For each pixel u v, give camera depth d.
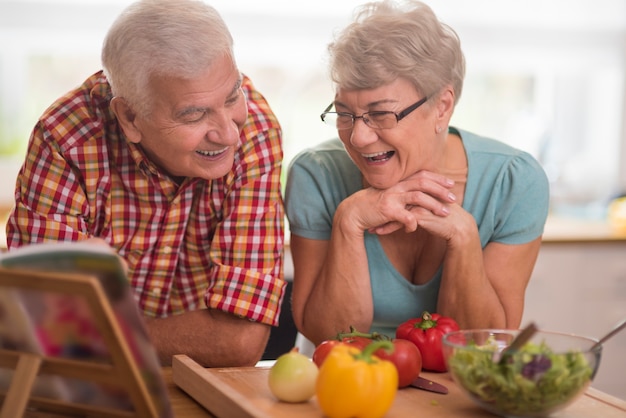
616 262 3.05
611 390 3.13
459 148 1.77
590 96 3.80
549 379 1.14
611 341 3.10
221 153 1.53
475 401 1.21
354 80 1.50
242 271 1.62
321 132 3.51
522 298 1.76
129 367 0.99
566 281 3.01
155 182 1.66
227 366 1.64
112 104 1.53
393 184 1.64
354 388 1.15
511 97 3.72
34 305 0.97
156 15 1.42
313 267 1.82
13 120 3.29
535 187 1.74
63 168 1.63
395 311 1.78
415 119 1.55
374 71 1.48
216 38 1.43
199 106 1.43
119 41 1.45
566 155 3.80
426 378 1.45
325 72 1.58
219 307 1.61
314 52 3.42
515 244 1.74
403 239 1.75
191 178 1.65
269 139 1.68
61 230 1.62
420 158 1.61
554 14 3.62
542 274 2.98
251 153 1.66
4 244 2.60
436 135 1.64
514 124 3.73
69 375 1.03
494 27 3.58
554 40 3.64
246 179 1.65
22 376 1.02
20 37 3.15
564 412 1.25
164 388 1.05
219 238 1.65
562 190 3.71
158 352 1.64
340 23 3.41
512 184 1.73
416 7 1.55
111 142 1.66
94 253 0.94
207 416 1.27
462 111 3.68
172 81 1.42
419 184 1.64
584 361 1.17
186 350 1.63
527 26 3.61
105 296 0.94
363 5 1.58
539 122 3.73
